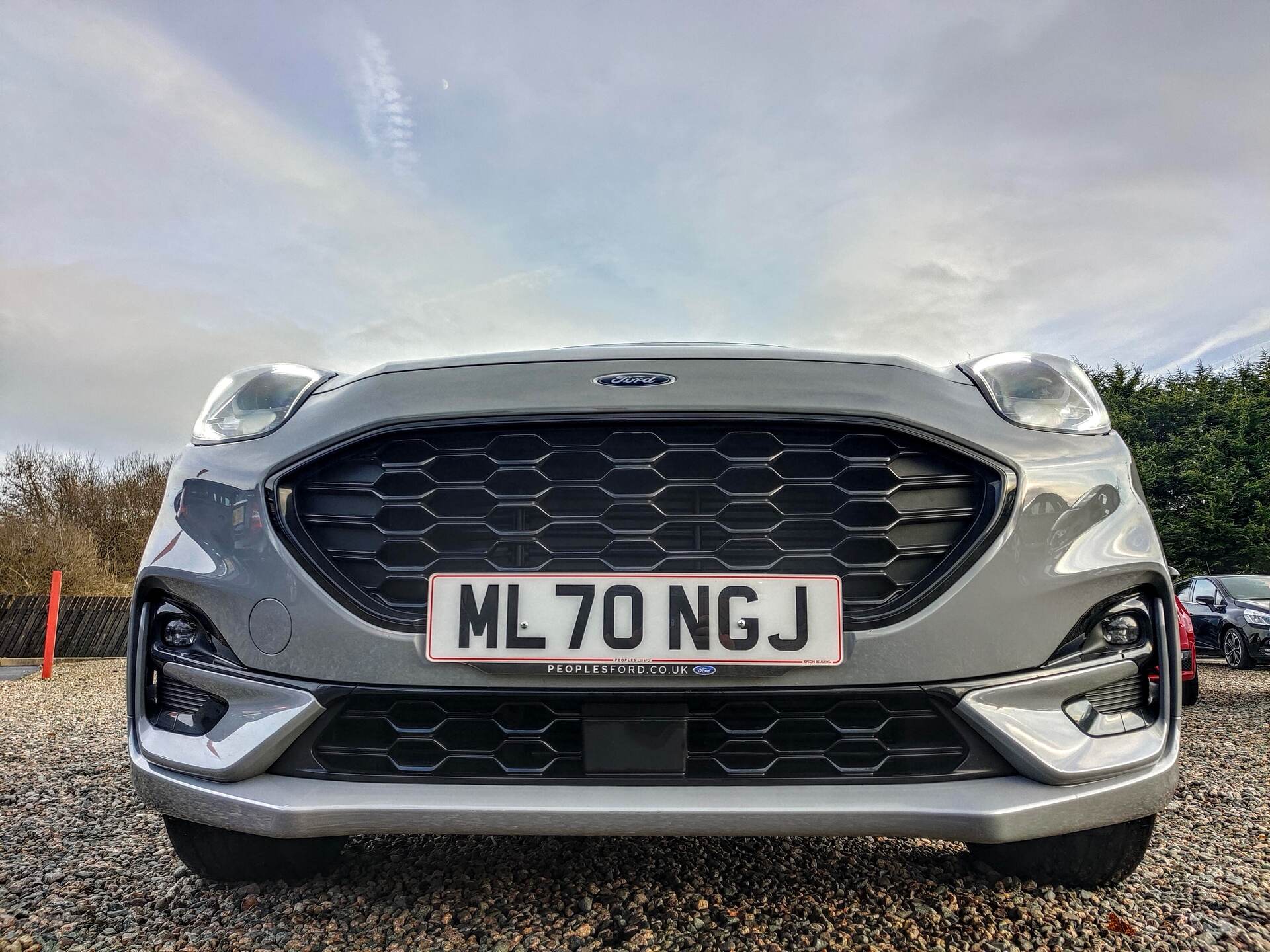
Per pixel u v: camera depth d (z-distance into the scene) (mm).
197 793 1478
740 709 1461
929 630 1450
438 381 1614
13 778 2963
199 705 1553
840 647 1450
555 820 1363
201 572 1562
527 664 1459
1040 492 1521
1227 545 18938
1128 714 1518
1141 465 20531
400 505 1553
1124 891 1731
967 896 1699
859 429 1542
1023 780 1433
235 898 1703
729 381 1570
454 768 1461
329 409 1629
